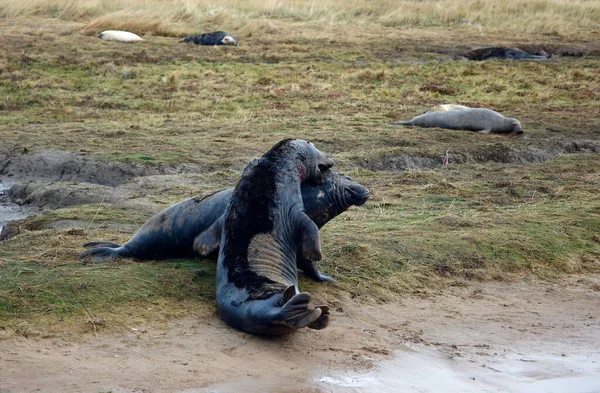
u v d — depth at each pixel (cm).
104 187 4297
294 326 2172
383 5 13012
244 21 11250
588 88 8150
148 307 2517
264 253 2491
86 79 7475
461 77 8475
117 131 5634
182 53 9031
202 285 2695
